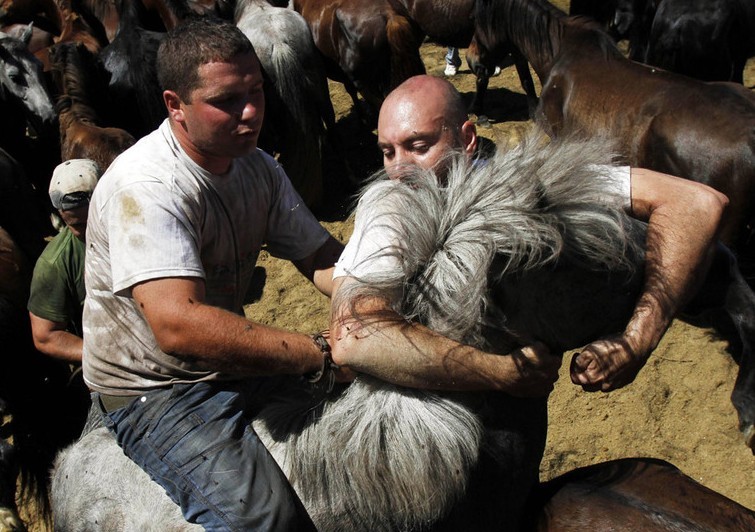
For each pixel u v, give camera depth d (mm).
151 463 1876
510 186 1688
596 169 1778
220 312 1713
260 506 1739
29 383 3674
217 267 1979
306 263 2193
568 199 1712
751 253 4781
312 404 1896
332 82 8930
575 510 1778
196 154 1852
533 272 1723
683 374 4320
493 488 1776
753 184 4086
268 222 2100
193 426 1875
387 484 1689
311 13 7125
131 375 1975
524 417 1838
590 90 4941
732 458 3807
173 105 1812
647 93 4617
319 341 1735
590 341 1827
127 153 1874
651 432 3982
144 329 1926
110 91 6184
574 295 1757
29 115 6551
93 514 1953
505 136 1902
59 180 2857
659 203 1780
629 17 7102
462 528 1754
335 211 6531
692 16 5633
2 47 6449
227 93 1745
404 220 1710
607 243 1712
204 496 1779
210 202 1889
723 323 4672
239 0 6773
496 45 6656
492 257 1647
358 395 1752
